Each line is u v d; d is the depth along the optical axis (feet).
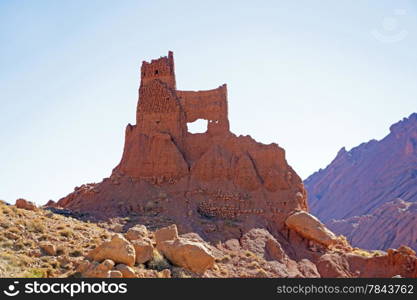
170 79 168.96
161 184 156.25
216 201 151.74
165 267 92.12
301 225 147.74
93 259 88.17
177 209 147.33
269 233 143.74
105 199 153.79
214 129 165.78
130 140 168.14
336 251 147.95
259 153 162.61
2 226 101.24
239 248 134.31
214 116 166.50
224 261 124.47
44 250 96.07
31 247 96.07
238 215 149.18
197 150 164.45
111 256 86.07
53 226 111.14
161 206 147.84
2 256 87.45
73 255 96.43
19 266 86.58
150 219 139.44
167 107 165.89
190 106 168.04
